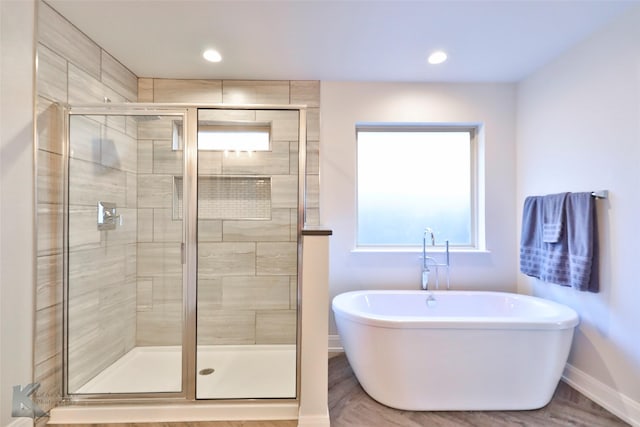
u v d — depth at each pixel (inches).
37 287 62.9
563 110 82.4
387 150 107.7
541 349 66.7
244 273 95.5
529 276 95.5
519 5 64.1
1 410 56.6
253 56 85.2
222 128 91.3
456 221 107.1
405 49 81.6
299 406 67.1
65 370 68.9
